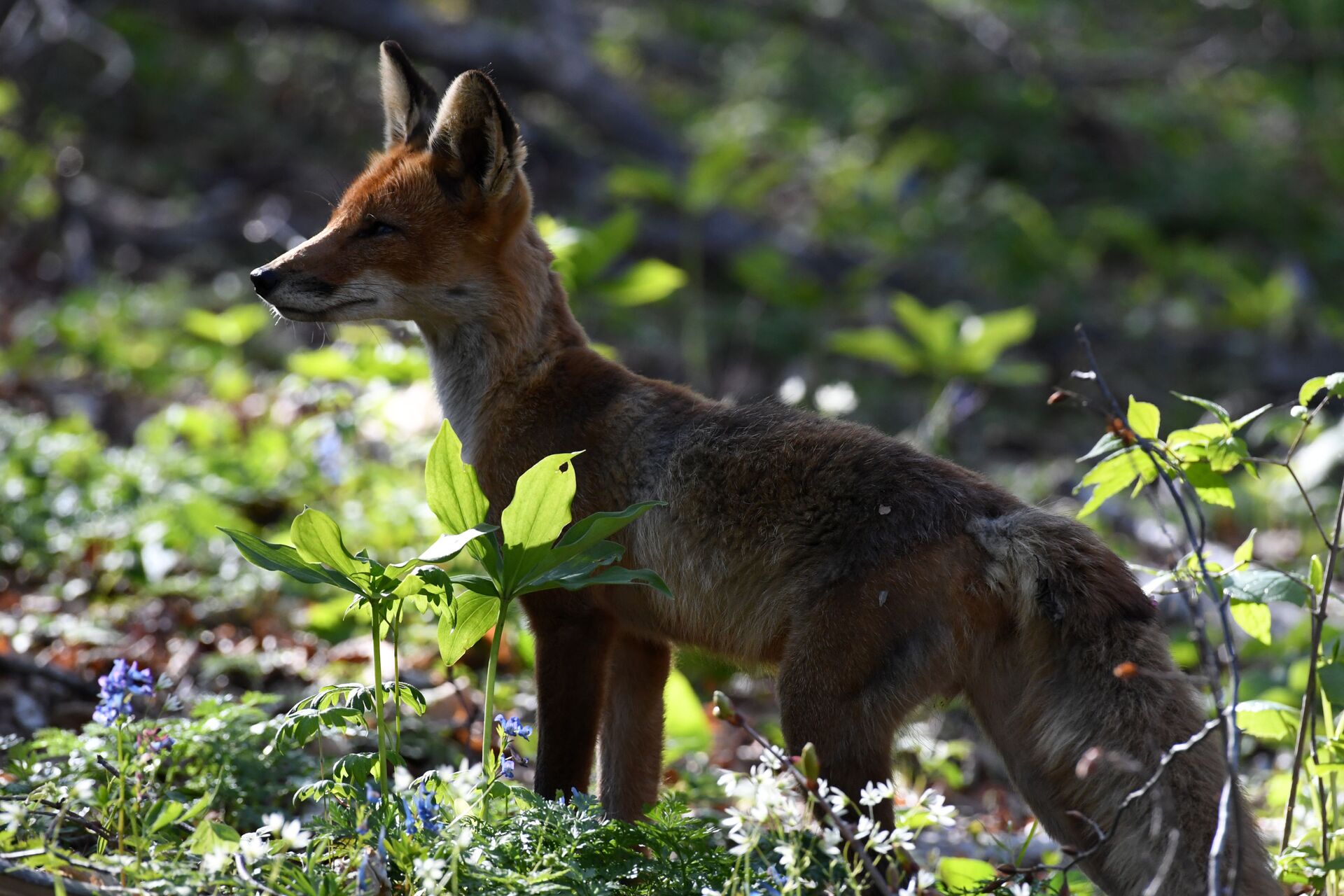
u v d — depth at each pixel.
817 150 32.81
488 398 8.56
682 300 26.19
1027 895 5.67
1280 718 7.51
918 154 31.23
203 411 16.23
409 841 5.76
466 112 8.45
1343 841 7.18
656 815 6.46
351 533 12.59
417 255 8.48
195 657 10.68
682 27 39.44
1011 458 21.27
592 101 29.61
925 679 6.87
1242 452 7.11
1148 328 26.02
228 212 27.14
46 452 13.81
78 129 28.42
